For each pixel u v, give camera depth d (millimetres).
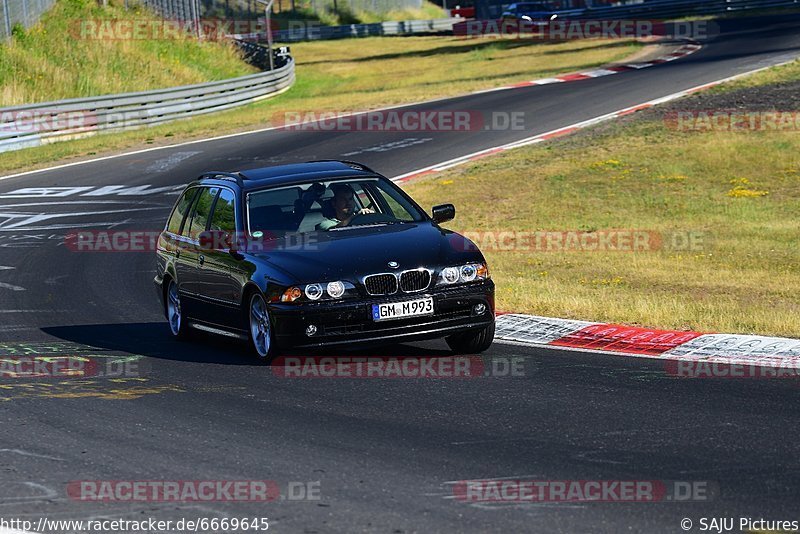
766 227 64688
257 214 35188
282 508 20016
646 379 29109
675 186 76500
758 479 20438
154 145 108438
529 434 24172
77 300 49438
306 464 22703
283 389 29734
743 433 23438
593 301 42812
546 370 30781
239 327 34906
